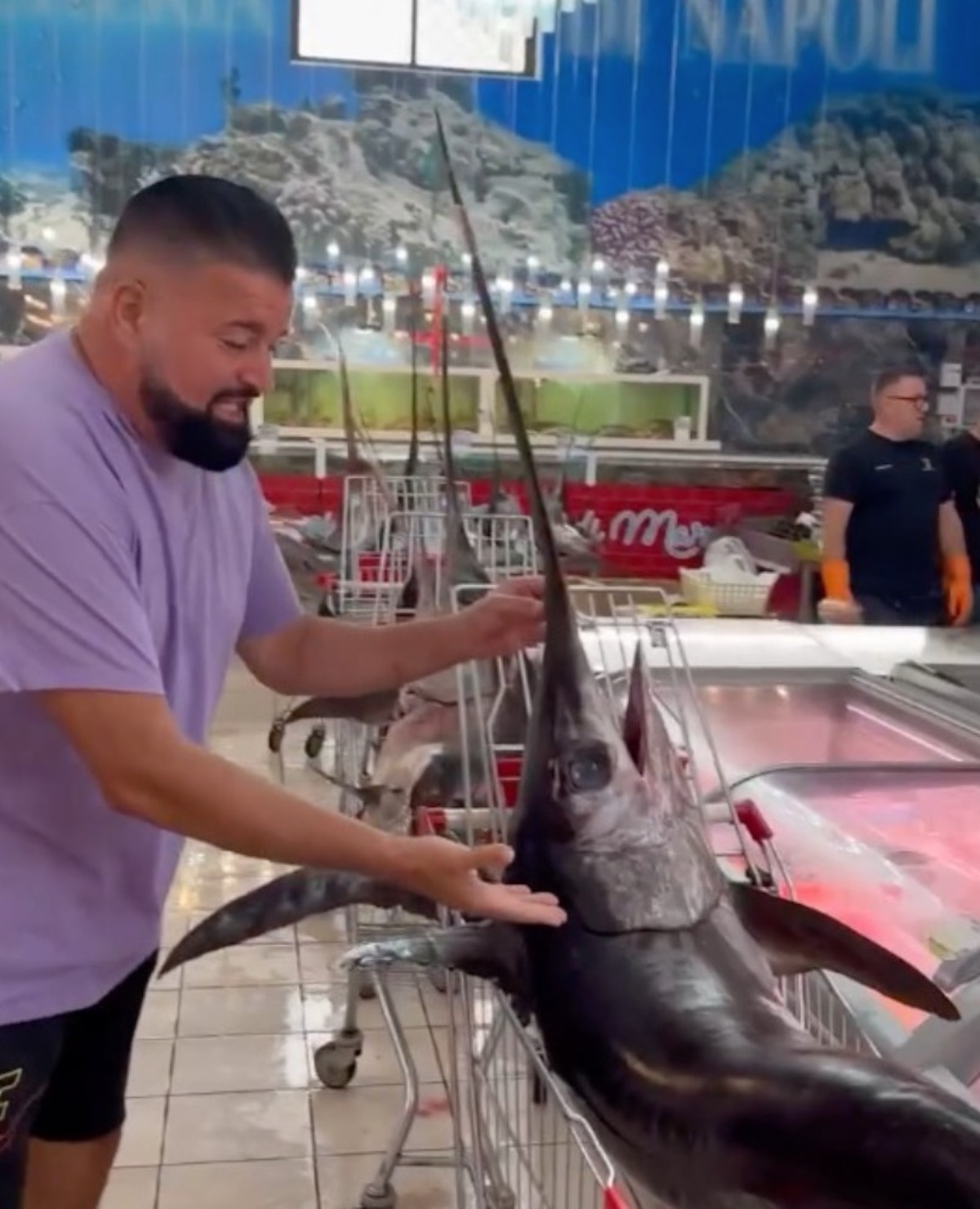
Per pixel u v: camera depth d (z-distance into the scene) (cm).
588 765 126
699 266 805
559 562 130
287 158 771
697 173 799
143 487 147
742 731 267
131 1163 263
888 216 814
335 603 409
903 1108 90
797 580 712
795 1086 97
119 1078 194
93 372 146
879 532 468
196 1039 310
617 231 797
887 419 468
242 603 173
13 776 156
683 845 127
